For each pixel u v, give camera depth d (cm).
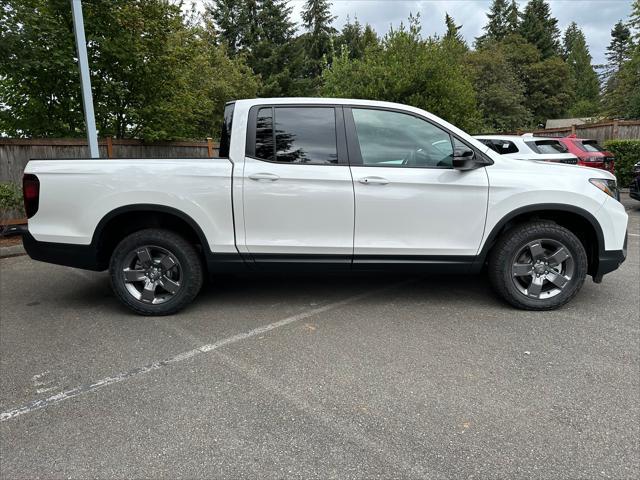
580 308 406
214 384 285
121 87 1002
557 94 4366
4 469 211
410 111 390
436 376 290
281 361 314
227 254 388
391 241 386
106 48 934
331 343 342
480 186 379
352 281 500
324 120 387
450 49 1523
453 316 392
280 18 3941
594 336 346
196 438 231
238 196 377
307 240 384
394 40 1470
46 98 973
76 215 380
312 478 202
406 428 237
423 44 1445
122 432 238
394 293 457
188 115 1181
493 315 393
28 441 231
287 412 253
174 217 395
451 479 200
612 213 389
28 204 386
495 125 3077
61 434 237
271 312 409
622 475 201
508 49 4412
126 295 396
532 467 207
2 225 742
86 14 934
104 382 289
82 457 219
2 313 415
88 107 706
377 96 1449
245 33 3778
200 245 415
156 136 1019
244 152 383
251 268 393
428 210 382
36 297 463
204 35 2075
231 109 397
